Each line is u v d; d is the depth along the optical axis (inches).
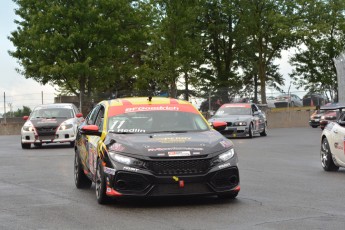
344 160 562.9
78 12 1878.7
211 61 2596.0
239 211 362.3
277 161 713.0
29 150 981.2
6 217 357.4
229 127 1200.8
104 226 326.0
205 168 372.2
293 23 2212.1
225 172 377.4
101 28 1907.0
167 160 368.5
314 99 1945.1
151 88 2271.2
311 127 1812.3
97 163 405.4
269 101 1904.5
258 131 1267.2
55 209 384.5
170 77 2070.6
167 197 374.9
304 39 2265.0
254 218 339.3
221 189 376.2
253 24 2282.2
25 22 2015.3
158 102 447.8
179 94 1822.1
